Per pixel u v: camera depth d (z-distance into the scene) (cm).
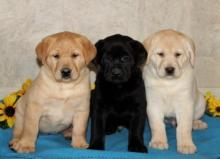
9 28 163
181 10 167
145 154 124
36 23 164
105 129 140
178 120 136
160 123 136
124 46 133
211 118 158
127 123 140
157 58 134
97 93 135
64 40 128
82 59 129
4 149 128
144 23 167
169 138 142
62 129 138
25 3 162
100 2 164
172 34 135
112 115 138
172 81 134
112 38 136
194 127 148
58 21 164
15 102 149
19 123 135
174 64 131
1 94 168
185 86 134
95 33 167
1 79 167
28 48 166
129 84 134
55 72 126
